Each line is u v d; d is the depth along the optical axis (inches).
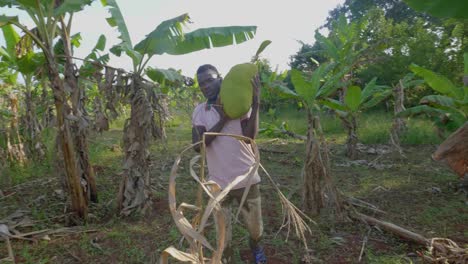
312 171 162.7
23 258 131.3
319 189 163.2
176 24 160.9
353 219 159.5
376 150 331.3
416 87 431.2
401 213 171.8
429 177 233.8
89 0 149.6
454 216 166.1
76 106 164.1
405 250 133.4
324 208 165.3
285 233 150.2
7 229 147.6
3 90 335.6
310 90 215.5
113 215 171.8
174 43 162.6
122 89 166.6
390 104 569.6
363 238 143.8
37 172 248.1
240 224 155.5
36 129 261.9
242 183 102.4
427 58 479.8
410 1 97.4
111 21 194.9
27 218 163.9
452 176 231.3
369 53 310.8
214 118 104.0
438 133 234.2
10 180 226.4
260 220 110.4
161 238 146.3
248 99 93.6
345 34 421.4
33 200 193.5
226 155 103.1
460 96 206.8
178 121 460.8
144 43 165.6
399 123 331.0
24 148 262.8
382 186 215.8
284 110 732.7
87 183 184.5
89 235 150.6
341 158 300.7
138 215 169.5
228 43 176.9
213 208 61.7
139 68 168.6
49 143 271.3
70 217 163.6
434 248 121.9
